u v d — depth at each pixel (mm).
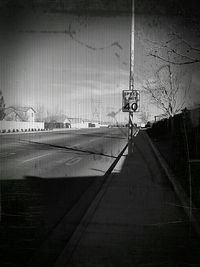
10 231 5945
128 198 8414
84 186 10164
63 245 5285
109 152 20844
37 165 14602
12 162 15422
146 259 4699
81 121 79750
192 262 4629
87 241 5406
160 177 11477
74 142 29812
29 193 8938
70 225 6301
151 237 5582
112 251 4988
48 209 7426
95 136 39938
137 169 13383
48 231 5941
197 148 13992
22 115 62594
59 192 9234
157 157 16875
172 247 5160
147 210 7246
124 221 6453
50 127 69125
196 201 7598
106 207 7516
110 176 11797
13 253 4953
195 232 5848
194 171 11328
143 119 31203
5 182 10492
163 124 27062
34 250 5055
